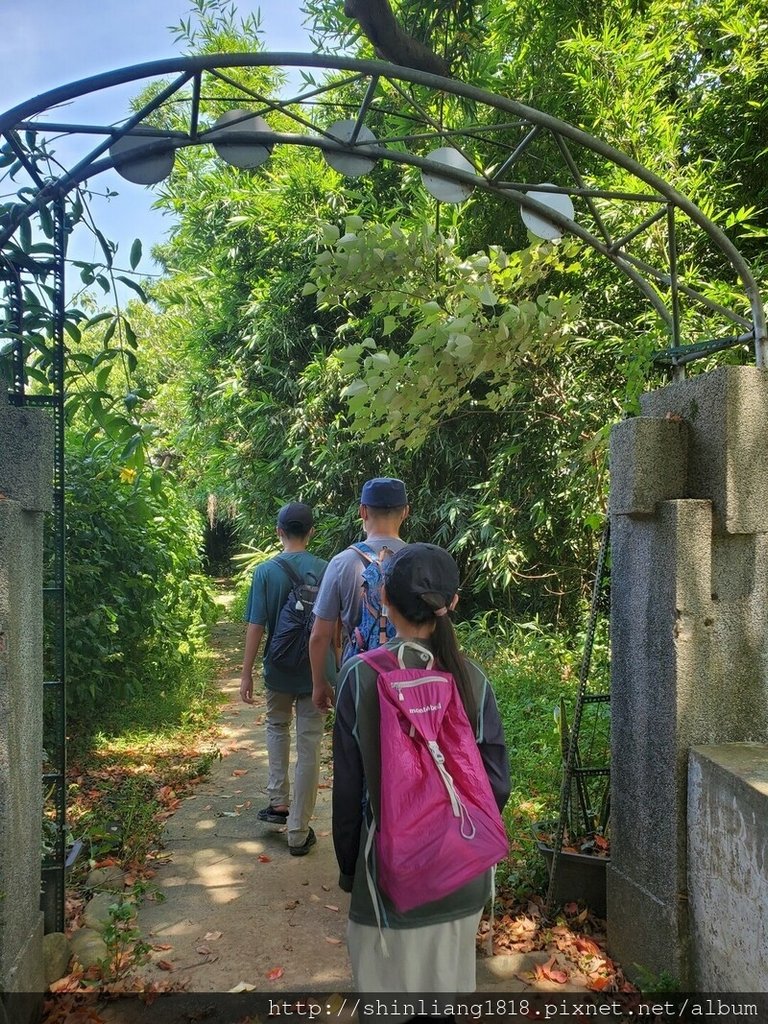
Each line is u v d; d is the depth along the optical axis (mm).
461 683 1927
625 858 2719
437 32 3615
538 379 5895
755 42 5137
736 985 2145
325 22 5055
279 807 4020
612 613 2822
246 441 8852
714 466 2447
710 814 2268
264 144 2580
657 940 2498
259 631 3838
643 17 5656
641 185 5066
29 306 2703
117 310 2879
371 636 2938
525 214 2895
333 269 3613
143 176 2492
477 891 1813
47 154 2473
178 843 3867
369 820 1813
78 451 5750
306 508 3934
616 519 2793
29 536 2412
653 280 5352
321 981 2689
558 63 5852
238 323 8594
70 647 5145
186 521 7660
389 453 7219
